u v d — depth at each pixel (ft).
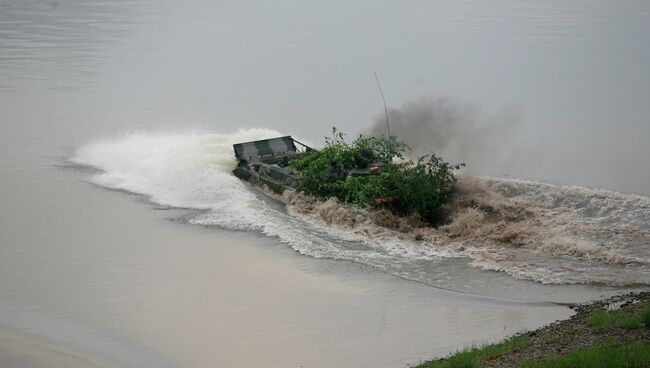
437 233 144.25
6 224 156.97
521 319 112.06
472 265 131.13
